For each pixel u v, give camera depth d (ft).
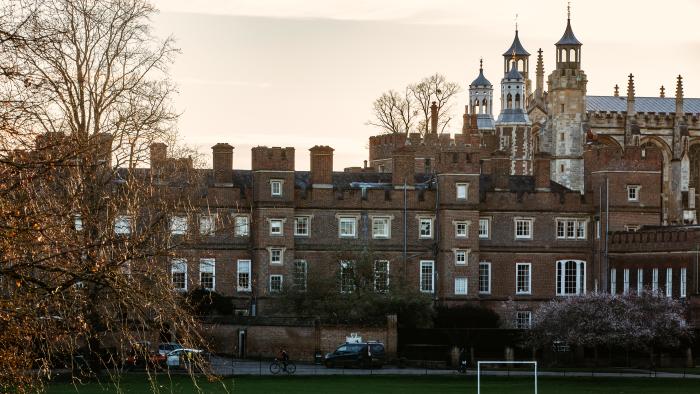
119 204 191.11
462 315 460.96
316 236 483.10
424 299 433.07
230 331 419.33
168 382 318.45
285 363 359.25
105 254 155.63
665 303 408.46
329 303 427.74
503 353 417.08
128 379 322.75
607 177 503.61
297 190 480.64
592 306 401.29
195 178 325.62
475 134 614.75
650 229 498.69
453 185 490.08
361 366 383.65
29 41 148.77
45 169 136.05
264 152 471.62
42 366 139.74
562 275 506.48
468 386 330.75
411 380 345.51
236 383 325.62
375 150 609.42
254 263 469.57
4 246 131.95
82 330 142.10
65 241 138.72
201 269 463.83
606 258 498.69
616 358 421.59
